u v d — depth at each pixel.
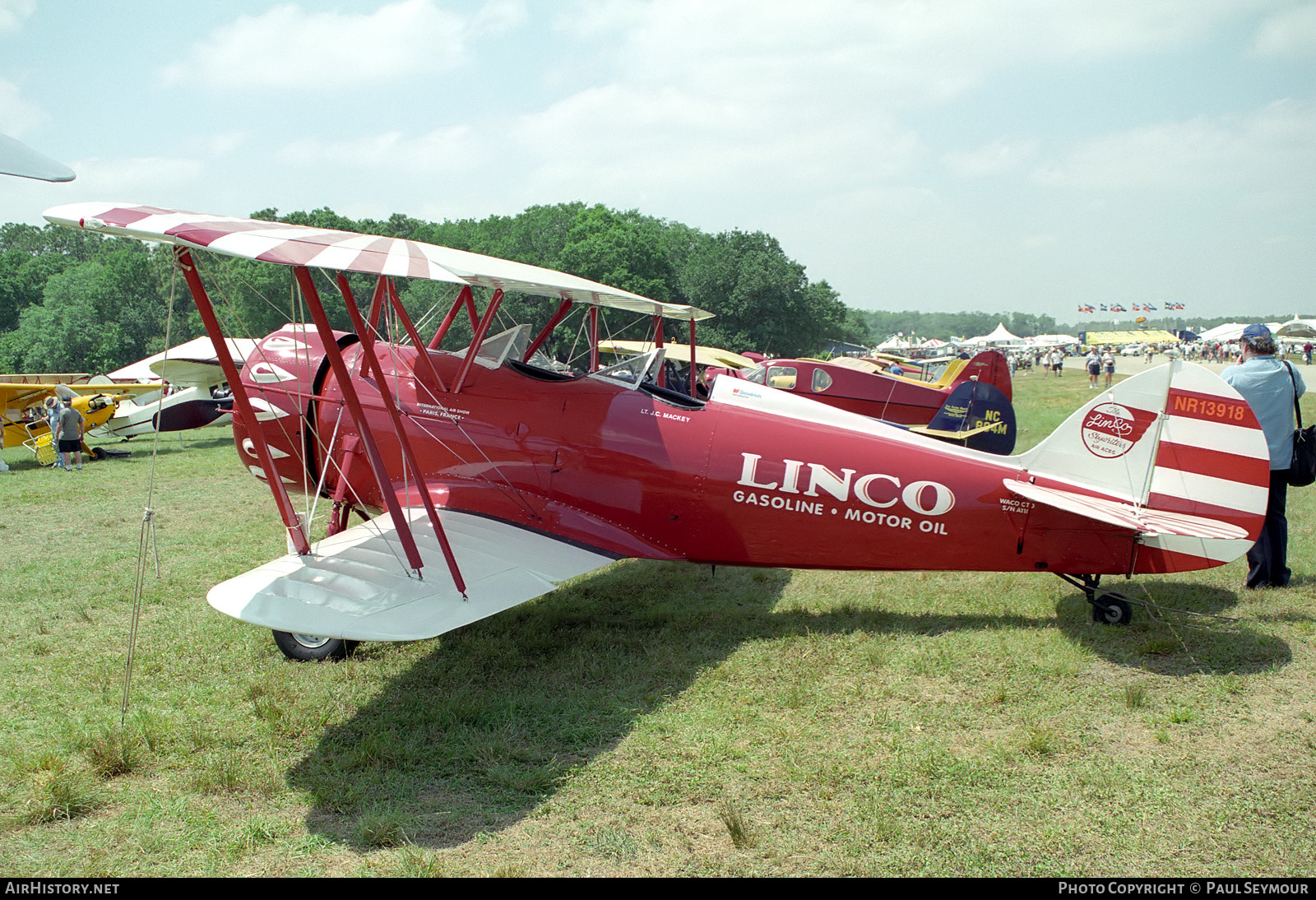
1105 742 3.74
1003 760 3.60
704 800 3.36
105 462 15.94
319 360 6.18
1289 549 6.73
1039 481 5.32
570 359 6.84
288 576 4.30
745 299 62.56
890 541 5.49
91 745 3.77
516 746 3.84
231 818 3.29
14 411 16.47
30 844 3.11
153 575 7.03
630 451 5.66
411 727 4.07
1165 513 5.10
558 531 5.66
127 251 78.62
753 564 5.77
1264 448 4.94
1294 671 4.44
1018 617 5.48
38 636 5.51
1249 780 3.38
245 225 4.43
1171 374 5.08
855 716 4.09
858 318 142.62
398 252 4.22
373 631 3.84
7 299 88.12
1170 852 2.93
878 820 3.13
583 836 3.12
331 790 3.46
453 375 5.96
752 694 4.39
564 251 58.56
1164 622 5.22
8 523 9.54
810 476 5.50
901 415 16.52
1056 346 91.62
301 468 6.29
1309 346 49.44
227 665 4.92
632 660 4.94
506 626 5.62
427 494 4.35
